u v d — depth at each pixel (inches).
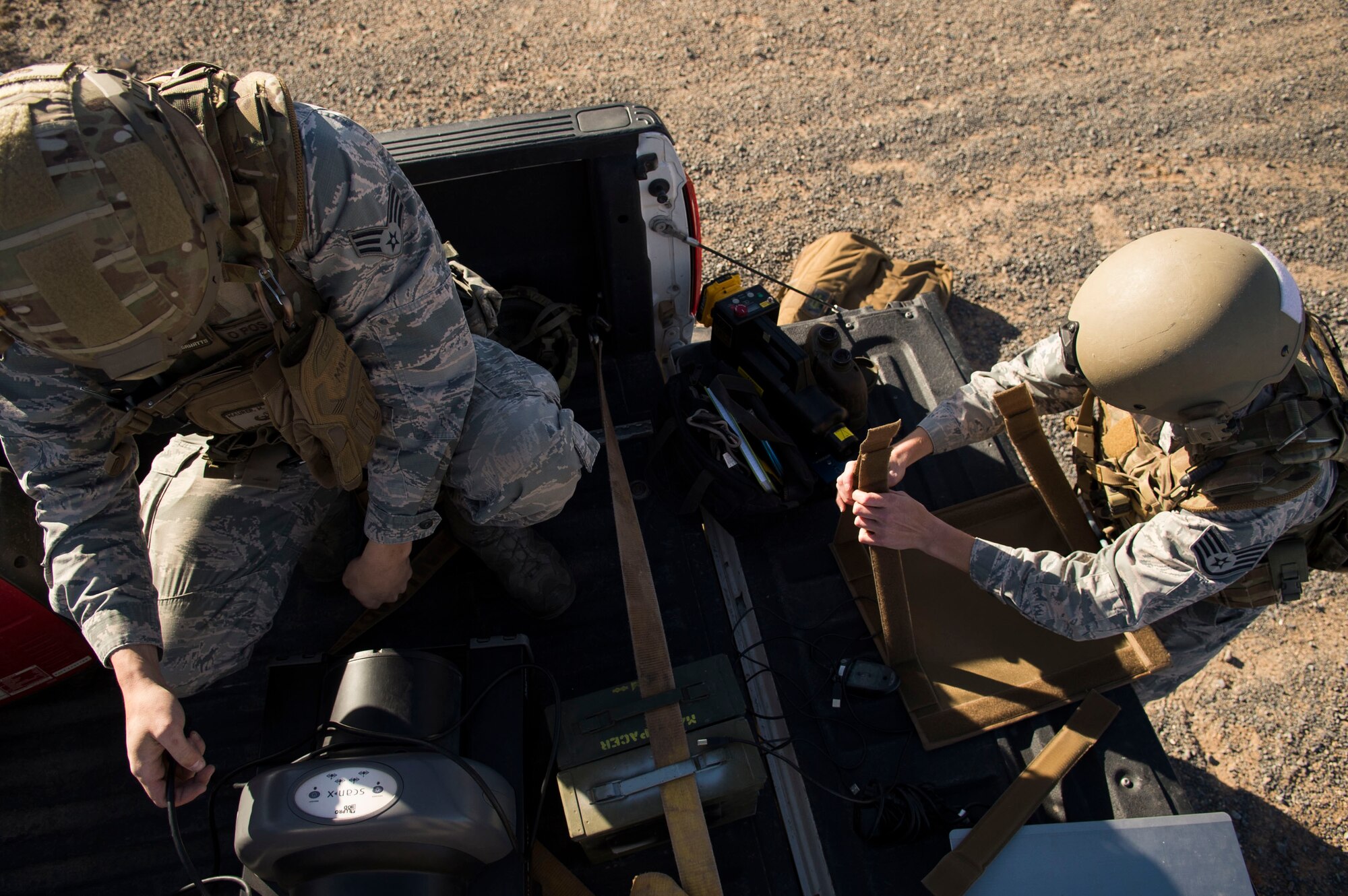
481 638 66.4
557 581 76.5
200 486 66.9
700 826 61.0
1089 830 66.6
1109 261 65.4
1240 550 62.7
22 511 66.4
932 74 184.4
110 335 43.1
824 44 189.3
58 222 39.8
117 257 41.0
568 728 65.2
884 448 67.8
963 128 174.4
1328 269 154.6
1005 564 69.7
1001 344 142.9
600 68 181.0
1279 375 59.5
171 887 66.7
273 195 48.4
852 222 158.2
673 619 79.9
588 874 67.9
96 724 73.0
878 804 68.6
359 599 68.7
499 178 82.0
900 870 68.5
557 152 76.1
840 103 177.6
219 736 72.8
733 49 187.2
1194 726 109.1
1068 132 174.4
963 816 69.6
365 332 56.9
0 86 41.9
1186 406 60.9
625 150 77.6
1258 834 101.8
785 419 88.7
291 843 51.1
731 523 83.6
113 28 180.9
